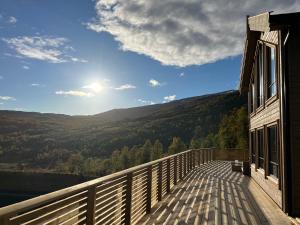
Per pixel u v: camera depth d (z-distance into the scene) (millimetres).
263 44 11328
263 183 11539
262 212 8078
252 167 15234
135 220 6938
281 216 7648
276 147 9117
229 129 65375
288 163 7738
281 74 7953
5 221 2475
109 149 188875
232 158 27203
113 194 5602
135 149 146625
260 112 12320
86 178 129375
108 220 5203
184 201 9461
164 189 10586
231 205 8922
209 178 15016
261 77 12312
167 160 11078
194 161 20047
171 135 183250
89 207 4332
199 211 8148
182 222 7059
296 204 7629
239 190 11586
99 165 151375
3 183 102812
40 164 182500
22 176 128250
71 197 3715
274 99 9062
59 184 106125
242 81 16578
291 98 7766
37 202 2842
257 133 13516
